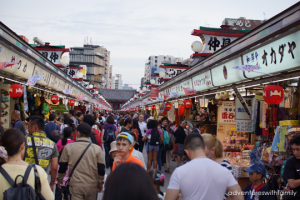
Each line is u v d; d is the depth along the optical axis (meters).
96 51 79.56
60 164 3.74
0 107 7.53
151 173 2.98
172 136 8.72
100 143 5.93
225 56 6.20
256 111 5.75
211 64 7.25
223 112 8.41
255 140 8.02
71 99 15.53
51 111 13.23
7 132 2.56
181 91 11.63
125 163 1.55
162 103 18.39
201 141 2.67
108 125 8.16
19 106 8.23
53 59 13.11
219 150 3.24
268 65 4.56
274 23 4.32
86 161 3.70
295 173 3.37
